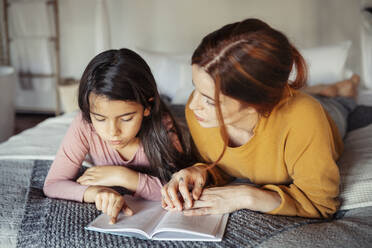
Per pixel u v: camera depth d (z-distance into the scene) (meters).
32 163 1.16
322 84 1.83
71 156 0.97
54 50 3.18
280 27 2.85
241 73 0.69
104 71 0.79
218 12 2.94
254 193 0.83
